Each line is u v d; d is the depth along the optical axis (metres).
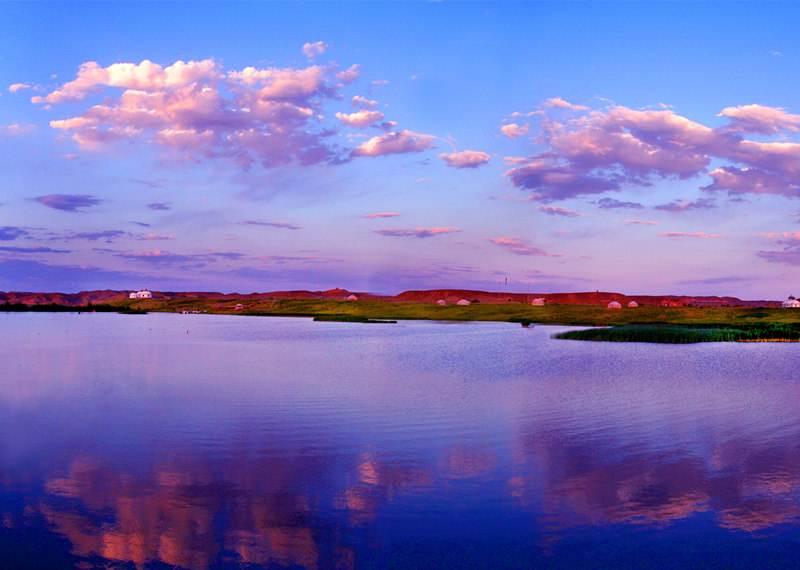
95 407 31.66
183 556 13.46
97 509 16.25
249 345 78.81
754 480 18.61
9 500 16.95
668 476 19.02
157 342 84.44
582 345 77.94
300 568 12.94
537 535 14.57
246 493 17.50
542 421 27.64
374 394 35.88
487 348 73.00
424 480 18.66
